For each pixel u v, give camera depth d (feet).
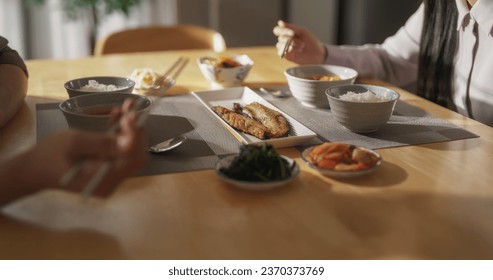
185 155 3.81
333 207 3.14
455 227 2.95
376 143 4.11
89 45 12.23
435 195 3.30
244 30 13.42
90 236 2.84
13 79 4.66
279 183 3.25
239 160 3.38
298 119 4.66
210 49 8.26
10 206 3.11
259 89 5.56
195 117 4.62
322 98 4.89
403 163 3.76
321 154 3.57
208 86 5.65
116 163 2.68
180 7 12.96
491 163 3.78
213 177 3.51
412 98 5.36
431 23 5.78
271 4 13.42
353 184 3.43
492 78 5.49
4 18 12.12
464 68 5.80
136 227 2.93
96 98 4.16
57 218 3.01
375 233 2.89
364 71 6.30
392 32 10.50
